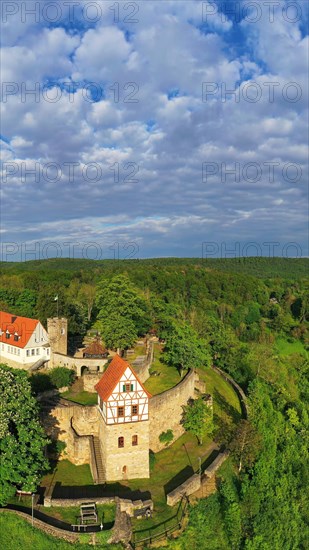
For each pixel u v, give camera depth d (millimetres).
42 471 51625
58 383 64750
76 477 52219
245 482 54031
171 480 52344
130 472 51969
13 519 42688
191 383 69688
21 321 76000
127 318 78438
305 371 115250
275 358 104625
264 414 68875
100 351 74312
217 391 77438
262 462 56750
